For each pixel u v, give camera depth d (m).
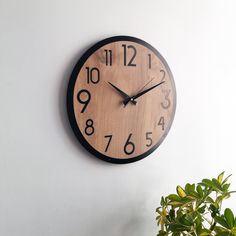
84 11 1.09
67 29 1.06
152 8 1.22
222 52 1.39
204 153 1.36
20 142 1.00
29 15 1.00
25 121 1.00
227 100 1.41
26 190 1.01
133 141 1.16
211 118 1.37
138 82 1.17
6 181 0.98
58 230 1.06
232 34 1.42
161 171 1.25
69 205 1.08
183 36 1.29
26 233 1.01
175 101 1.25
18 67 0.99
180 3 1.28
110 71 1.11
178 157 1.29
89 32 1.10
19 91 0.99
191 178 1.33
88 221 1.11
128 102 1.15
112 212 1.16
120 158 1.14
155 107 1.20
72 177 1.08
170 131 1.27
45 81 1.03
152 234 1.24
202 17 1.34
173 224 1.01
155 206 1.24
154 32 1.23
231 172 1.44
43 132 1.03
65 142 1.07
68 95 1.05
